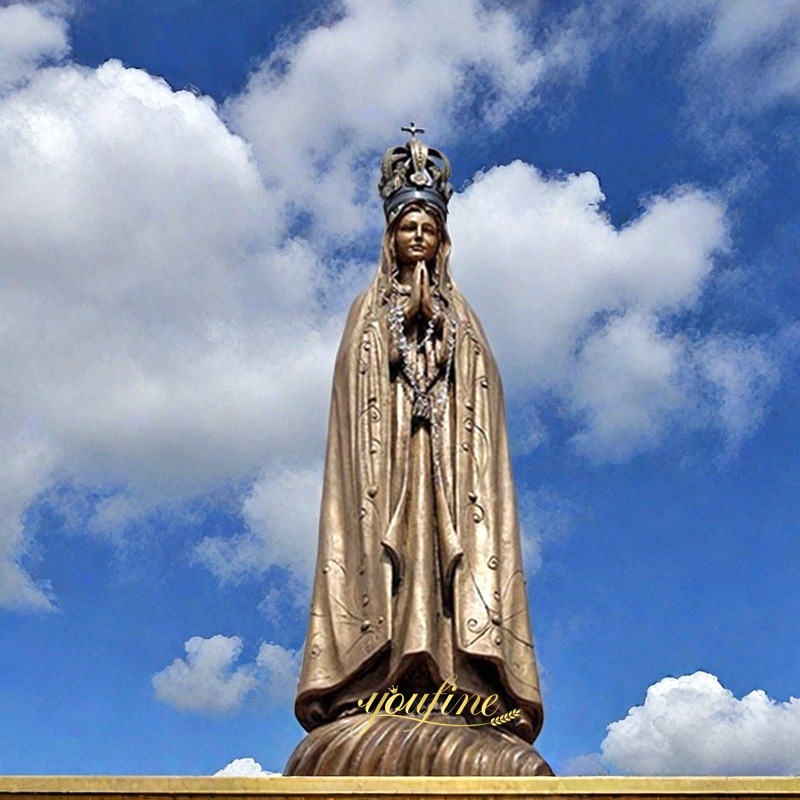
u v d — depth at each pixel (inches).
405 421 655.1
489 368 689.0
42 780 497.4
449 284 713.6
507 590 624.7
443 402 665.6
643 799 511.8
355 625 605.3
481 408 671.8
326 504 645.9
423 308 689.0
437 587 617.0
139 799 498.6
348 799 506.9
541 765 563.8
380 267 709.9
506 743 571.5
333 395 679.1
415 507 630.5
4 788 494.3
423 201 716.0
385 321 681.6
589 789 513.0
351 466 645.9
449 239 723.4
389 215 720.3
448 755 558.6
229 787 503.2
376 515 628.1
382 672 596.4
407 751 559.8
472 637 600.7
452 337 685.3
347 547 630.5
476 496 644.7
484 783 511.5
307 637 613.3
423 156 732.0
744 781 517.3
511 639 612.1
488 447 661.3
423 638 589.9
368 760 559.2
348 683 597.9
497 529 639.8
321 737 576.4
